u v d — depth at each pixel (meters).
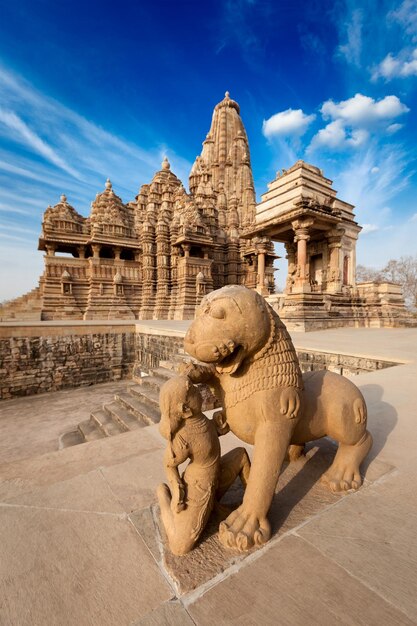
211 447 1.88
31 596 1.46
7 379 12.52
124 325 15.64
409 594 1.43
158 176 32.81
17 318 24.12
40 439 8.19
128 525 1.96
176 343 12.27
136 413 7.41
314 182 17.89
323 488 2.31
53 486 2.41
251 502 1.86
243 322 1.97
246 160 33.81
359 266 52.78
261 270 20.25
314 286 19.41
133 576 1.58
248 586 1.49
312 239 19.67
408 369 6.25
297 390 2.12
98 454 3.04
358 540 1.78
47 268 25.53
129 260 28.78
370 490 2.29
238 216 32.09
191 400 1.85
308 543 1.76
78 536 1.86
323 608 1.37
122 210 30.23
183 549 1.67
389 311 17.72
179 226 26.16
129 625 1.31
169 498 1.98
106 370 15.16
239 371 2.18
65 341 13.95
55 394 13.09
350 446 2.46
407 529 1.87
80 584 1.53
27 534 1.88
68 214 26.23
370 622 1.30
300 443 2.45
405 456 2.78
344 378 2.53
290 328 14.96
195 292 25.88
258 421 2.10
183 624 1.31
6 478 2.62
